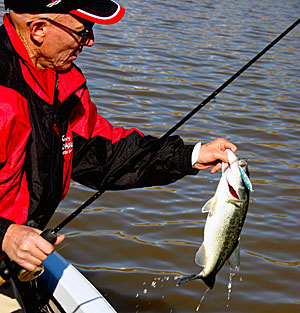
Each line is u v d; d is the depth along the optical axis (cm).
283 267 432
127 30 1105
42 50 217
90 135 250
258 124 719
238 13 1448
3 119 203
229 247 233
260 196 533
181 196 520
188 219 484
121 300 387
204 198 520
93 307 267
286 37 1248
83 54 915
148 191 521
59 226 220
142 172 253
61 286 280
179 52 1012
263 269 428
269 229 479
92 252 432
